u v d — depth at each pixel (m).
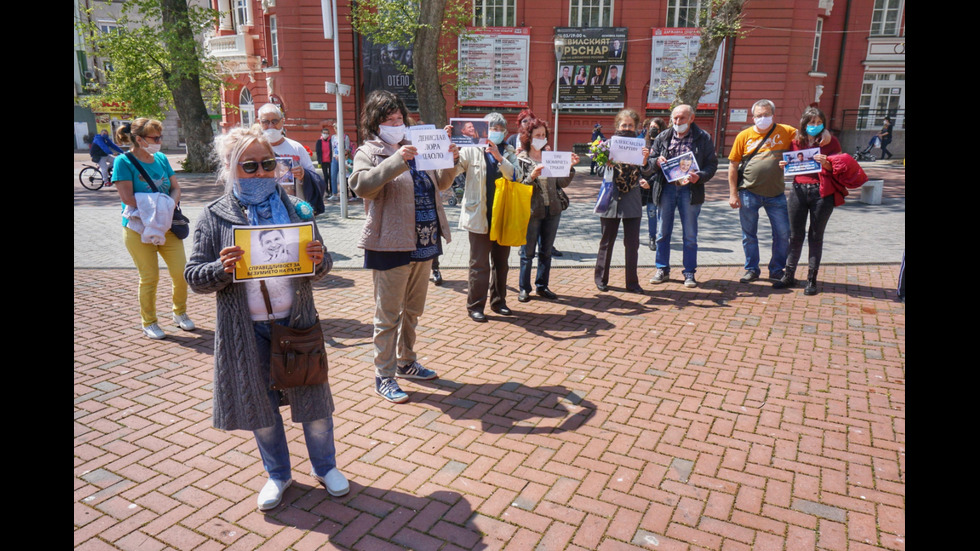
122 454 3.38
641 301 6.21
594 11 25.00
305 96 24.84
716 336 5.19
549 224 6.12
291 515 2.85
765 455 3.33
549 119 26.00
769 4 23.78
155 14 19.69
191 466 3.28
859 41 26.62
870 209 12.05
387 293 3.92
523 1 24.89
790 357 4.72
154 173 5.04
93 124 36.38
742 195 6.78
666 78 24.78
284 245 2.61
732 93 24.84
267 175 2.76
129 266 7.88
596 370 4.50
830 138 6.10
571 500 2.95
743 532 2.72
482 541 2.66
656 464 3.25
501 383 4.29
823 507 2.89
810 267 6.35
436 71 14.02
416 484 3.09
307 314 2.75
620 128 5.98
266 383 2.73
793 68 24.64
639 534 2.71
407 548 2.62
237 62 26.91
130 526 2.77
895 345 4.97
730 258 8.02
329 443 2.99
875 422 3.70
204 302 6.36
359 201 14.25
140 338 5.25
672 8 24.75
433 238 4.07
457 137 5.15
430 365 4.61
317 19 24.03
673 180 6.39
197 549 2.62
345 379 4.37
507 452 3.39
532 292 6.58
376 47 24.50
